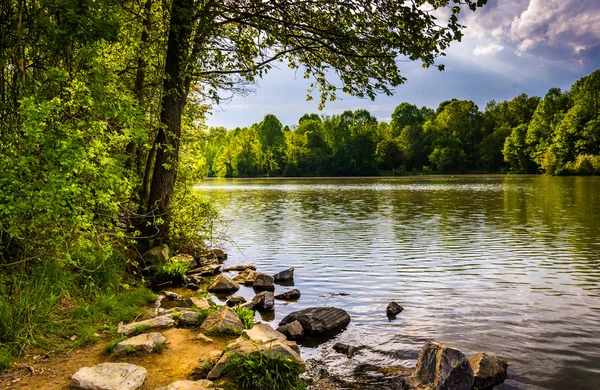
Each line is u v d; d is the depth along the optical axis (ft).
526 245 56.34
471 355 23.70
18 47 27.07
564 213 87.92
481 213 92.58
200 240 54.54
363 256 52.24
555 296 34.53
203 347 22.44
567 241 58.34
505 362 22.68
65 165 22.80
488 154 378.32
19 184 22.31
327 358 23.82
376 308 32.55
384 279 41.24
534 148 326.03
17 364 19.69
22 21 28.32
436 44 36.24
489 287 37.52
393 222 82.53
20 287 24.18
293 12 42.96
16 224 23.27
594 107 275.39
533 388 20.18
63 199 23.62
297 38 43.75
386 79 43.34
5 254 26.40
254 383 18.22
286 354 20.98
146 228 45.62
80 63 31.22
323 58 45.75
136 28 43.42
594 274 41.29
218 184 277.03
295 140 420.36
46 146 23.18
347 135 402.11
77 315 25.67
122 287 33.83
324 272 44.88
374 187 207.10
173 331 24.91
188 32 42.37
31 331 21.97
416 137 395.55
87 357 21.04
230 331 24.54
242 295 36.88
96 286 30.76
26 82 28.37
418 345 25.44
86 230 27.48
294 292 36.50
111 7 31.37
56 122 24.98
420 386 19.71
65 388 17.67
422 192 163.84
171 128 44.60
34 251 27.48
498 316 30.04
